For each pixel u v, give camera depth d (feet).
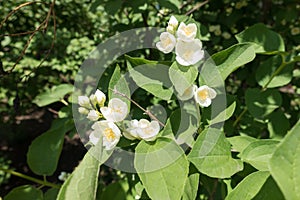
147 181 0.95
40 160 1.38
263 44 1.47
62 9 3.43
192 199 1.02
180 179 0.94
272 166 0.67
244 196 0.92
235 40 2.32
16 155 4.14
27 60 3.10
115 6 1.89
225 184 1.18
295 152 0.69
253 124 1.68
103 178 3.26
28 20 3.23
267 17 2.64
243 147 1.16
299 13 2.64
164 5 1.84
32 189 1.37
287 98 2.06
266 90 1.50
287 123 1.51
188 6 2.60
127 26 2.23
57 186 1.41
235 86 2.42
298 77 2.20
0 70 1.76
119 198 1.33
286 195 0.65
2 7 3.02
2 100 3.49
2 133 4.14
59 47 3.28
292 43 2.49
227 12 2.52
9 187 3.70
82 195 0.96
